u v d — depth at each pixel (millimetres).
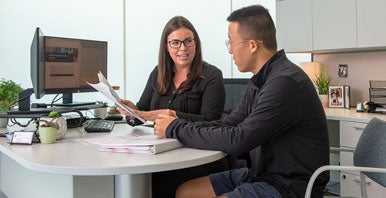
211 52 4219
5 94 1972
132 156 1188
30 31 3121
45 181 1575
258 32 1421
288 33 3613
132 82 3672
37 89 1749
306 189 1326
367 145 1699
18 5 3066
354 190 2688
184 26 1984
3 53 3025
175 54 1974
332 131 3041
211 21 4195
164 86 2041
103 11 3480
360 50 3293
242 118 1560
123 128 1845
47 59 1931
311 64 3592
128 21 3617
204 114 1893
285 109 1290
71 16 3314
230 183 1592
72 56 2109
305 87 1354
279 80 1318
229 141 1259
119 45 3584
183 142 1334
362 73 3350
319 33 3301
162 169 1091
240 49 1461
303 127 1363
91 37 3424
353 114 2887
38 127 1507
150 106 2131
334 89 3418
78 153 1236
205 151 1275
